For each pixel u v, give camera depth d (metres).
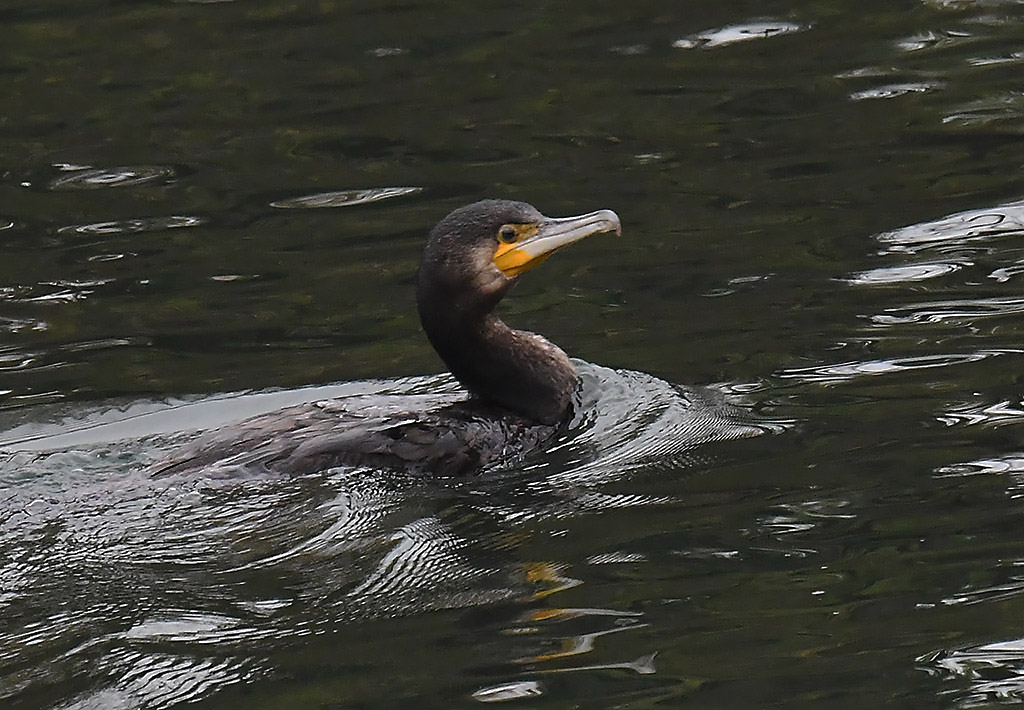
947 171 16.25
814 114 17.91
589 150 17.25
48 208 16.36
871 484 10.39
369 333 13.57
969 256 14.27
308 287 14.47
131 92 19.19
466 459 11.12
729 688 8.17
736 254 14.69
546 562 9.62
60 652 8.73
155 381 12.81
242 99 18.92
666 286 14.14
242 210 16.20
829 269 14.22
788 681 8.20
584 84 19.02
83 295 14.48
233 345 13.44
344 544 9.92
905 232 14.89
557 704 8.09
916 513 9.95
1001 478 10.33
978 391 11.69
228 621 9.04
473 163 17.05
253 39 20.67
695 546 9.71
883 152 16.83
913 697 8.03
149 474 10.94
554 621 8.92
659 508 10.29
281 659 8.62
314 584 9.45
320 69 19.70
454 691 8.22
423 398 12.10
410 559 9.70
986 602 8.87
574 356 12.89
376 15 21.39
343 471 10.91
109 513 10.38
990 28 20.16
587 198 16.03
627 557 9.62
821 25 20.53
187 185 16.83
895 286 13.76
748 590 9.15
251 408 12.29
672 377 12.38
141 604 9.24
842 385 12.00
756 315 13.40
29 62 20.14
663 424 11.62
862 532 9.75
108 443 11.64
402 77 19.41
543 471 11.04
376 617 9.06
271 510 10.38
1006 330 12.73
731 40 20.12
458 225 12.02
